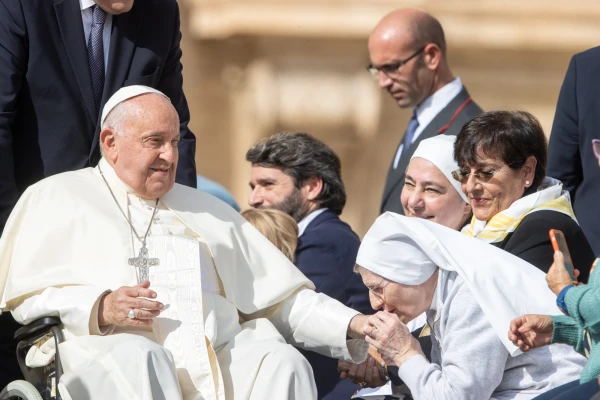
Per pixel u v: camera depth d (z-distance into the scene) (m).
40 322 21.61
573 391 18.89
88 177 23.58
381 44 31.20
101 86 25.09
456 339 20.27
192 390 21.70
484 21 44.31
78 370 21.02
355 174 44.12
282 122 43.84
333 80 43.66
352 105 43.62
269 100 43.59
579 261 21.70
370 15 43.50
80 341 21.41
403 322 21.31
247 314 23.56
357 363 23.16
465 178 22.48
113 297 21.38
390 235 21.12
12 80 24.23
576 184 26.75
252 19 43.47
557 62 44.75
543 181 22.59
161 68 25.58
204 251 23.19
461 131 22.58
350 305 25.70
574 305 18.88
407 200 24.66
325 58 43.75
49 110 24.62
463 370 20.05
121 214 23.11
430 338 22.62
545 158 22.38
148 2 25.50
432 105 31.09
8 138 24.05
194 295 22.31
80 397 20.81
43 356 21.95
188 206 23.88
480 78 44.78
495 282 20.42
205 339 21.95
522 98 44.91
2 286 22.97
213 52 44.56
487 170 22.14
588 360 19.00
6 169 23.92
